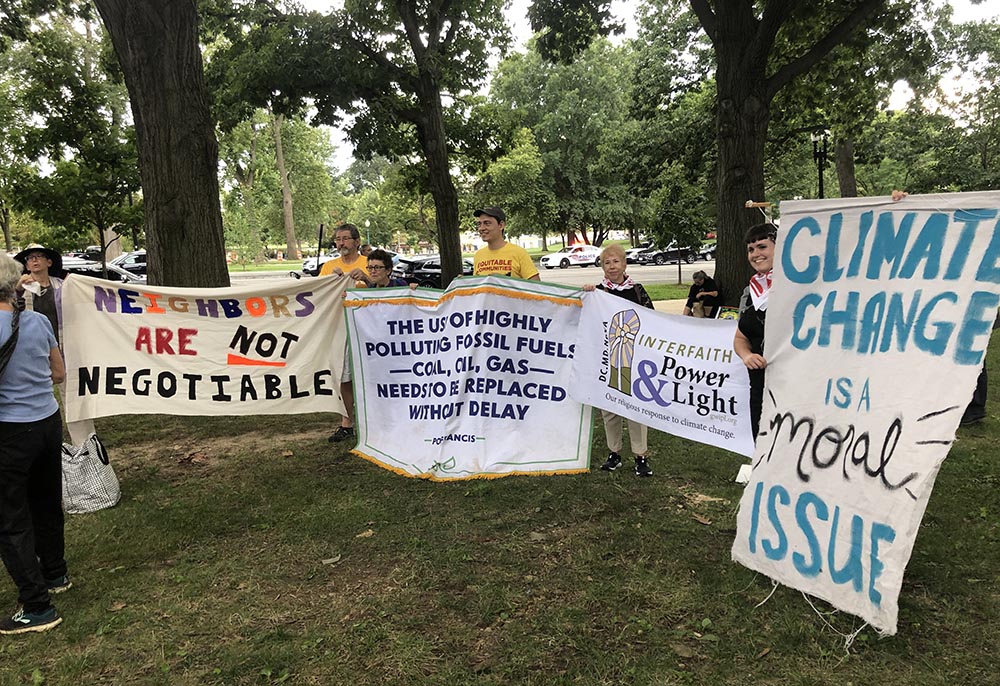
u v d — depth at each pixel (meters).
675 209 23.36
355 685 2.57
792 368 3.19
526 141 40.31
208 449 5.79
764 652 2.71
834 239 3.05
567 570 3.45
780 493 3.18
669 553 3.60
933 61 15.45
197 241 7.45
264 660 2.72
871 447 2.80
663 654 2.72
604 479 4.80
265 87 14.22
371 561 3.60
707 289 11.38
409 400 5.07
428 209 46.81
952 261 2.65
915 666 2.58
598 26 13.64
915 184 23.27
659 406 4.53
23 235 37.97
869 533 2.76
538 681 2.57
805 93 15.59
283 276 35.81
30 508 3.21
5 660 2.78
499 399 4.93
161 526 4.10
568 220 46.91
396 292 5.02
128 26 7.16
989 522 3.86
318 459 5.40
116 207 16.84
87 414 4.67
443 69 14.95
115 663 2.73
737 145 11.35
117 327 4.75
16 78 21.50
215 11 14.65
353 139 15.32
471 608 3.10
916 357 2.71
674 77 19.52
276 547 3.80
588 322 4.82
